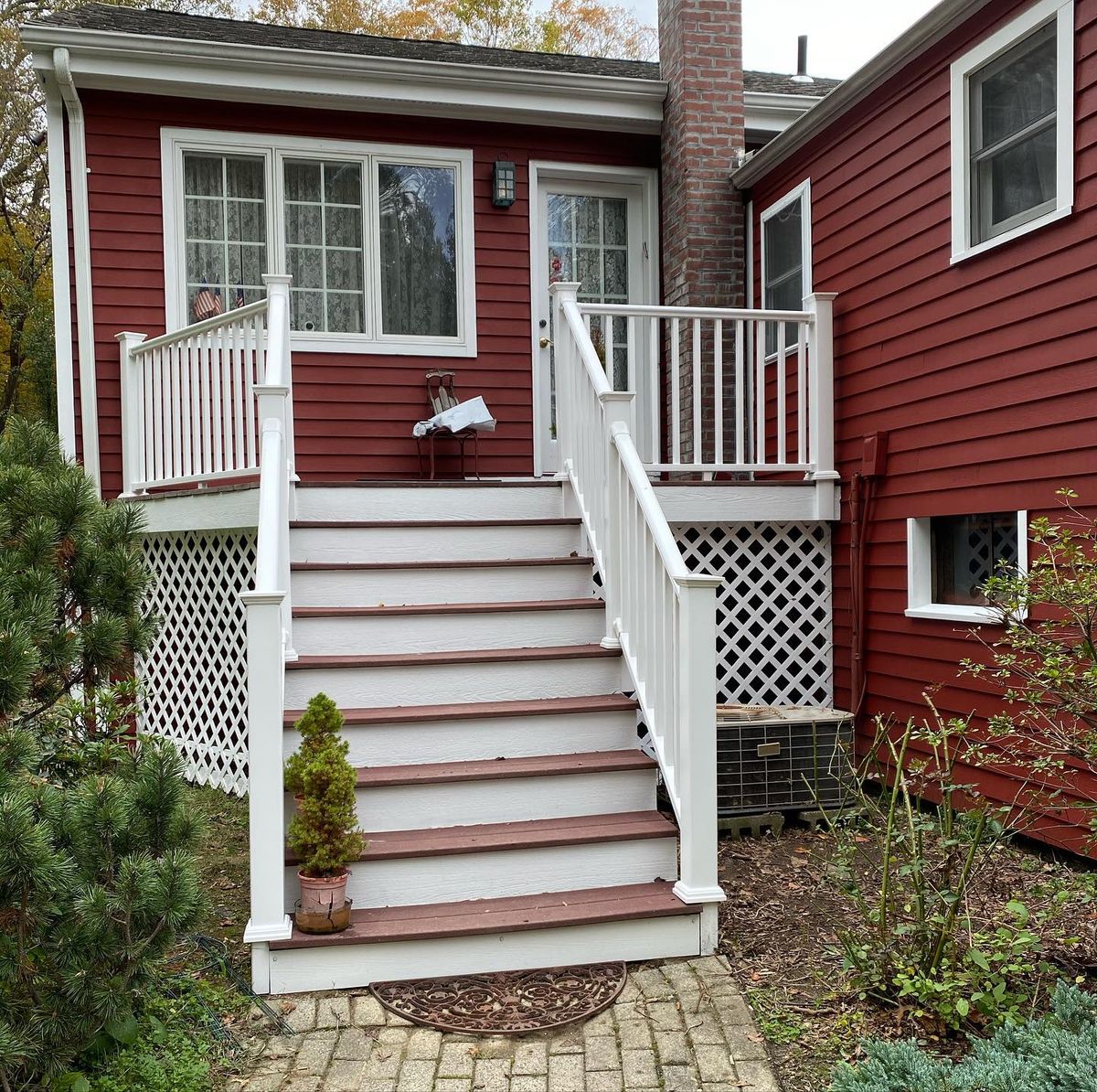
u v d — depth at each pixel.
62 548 3.33
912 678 5.51
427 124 7.36
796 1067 2.81
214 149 6.95
